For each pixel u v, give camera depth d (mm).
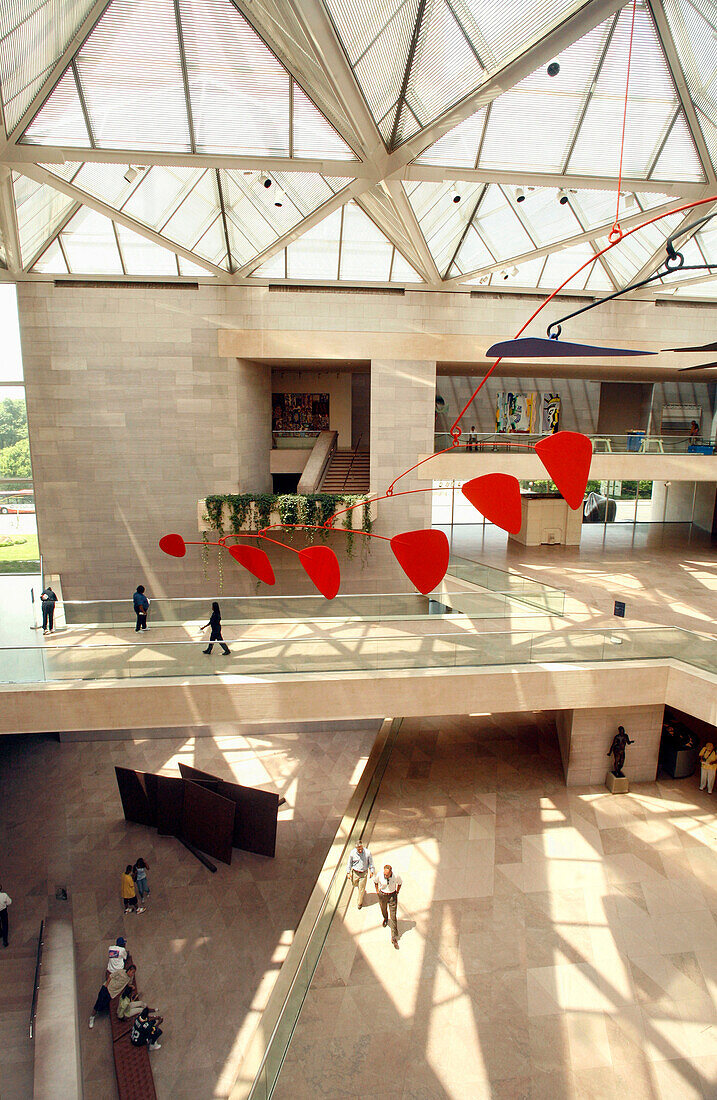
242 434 22781
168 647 14156
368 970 10789
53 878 13875
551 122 13758
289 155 14102
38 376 21625
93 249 20516
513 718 20688
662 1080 8898
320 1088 8766
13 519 23812
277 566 23234
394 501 23047
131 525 22703
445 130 12906
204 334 21828
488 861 13500
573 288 23250
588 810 15344
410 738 19297
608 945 11297
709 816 15102
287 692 14164
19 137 13242
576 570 23578
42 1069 8922
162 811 15344
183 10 10555
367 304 22234
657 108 13555
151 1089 9117
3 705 13789
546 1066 9094
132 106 12641
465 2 10422
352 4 9828
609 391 32906
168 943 12000
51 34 10664
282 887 13539
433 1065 9102
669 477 22859
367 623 17891
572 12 10055
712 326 24297
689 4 10945
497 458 22875
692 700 14523
